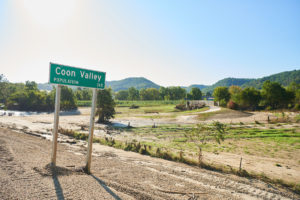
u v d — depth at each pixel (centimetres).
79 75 838
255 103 7994
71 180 701
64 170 803
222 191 907
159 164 1395
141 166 1274
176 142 2598
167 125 4466
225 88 9981
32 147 1385
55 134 828
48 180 666
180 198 735
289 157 1808
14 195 527
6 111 9019
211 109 6856
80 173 820
